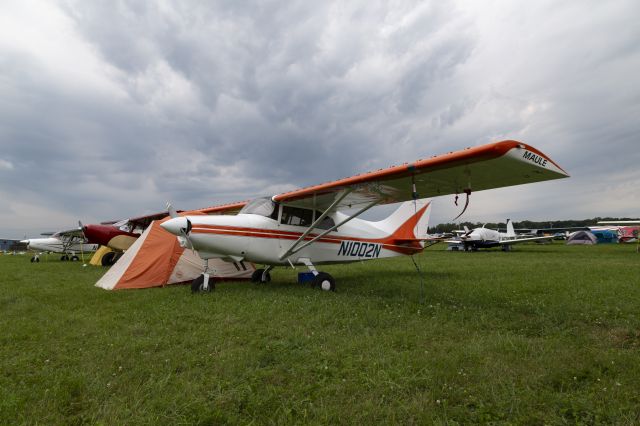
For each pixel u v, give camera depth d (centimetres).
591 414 195
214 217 643
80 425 189
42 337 341
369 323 384
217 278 797
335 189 634
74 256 1806
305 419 192
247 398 215
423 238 933
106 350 302
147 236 750
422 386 232
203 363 273
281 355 285
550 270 964
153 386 229
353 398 213
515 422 189
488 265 1189
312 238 744
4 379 243
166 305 494
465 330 360
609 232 4244
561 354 282
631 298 518
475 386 229
